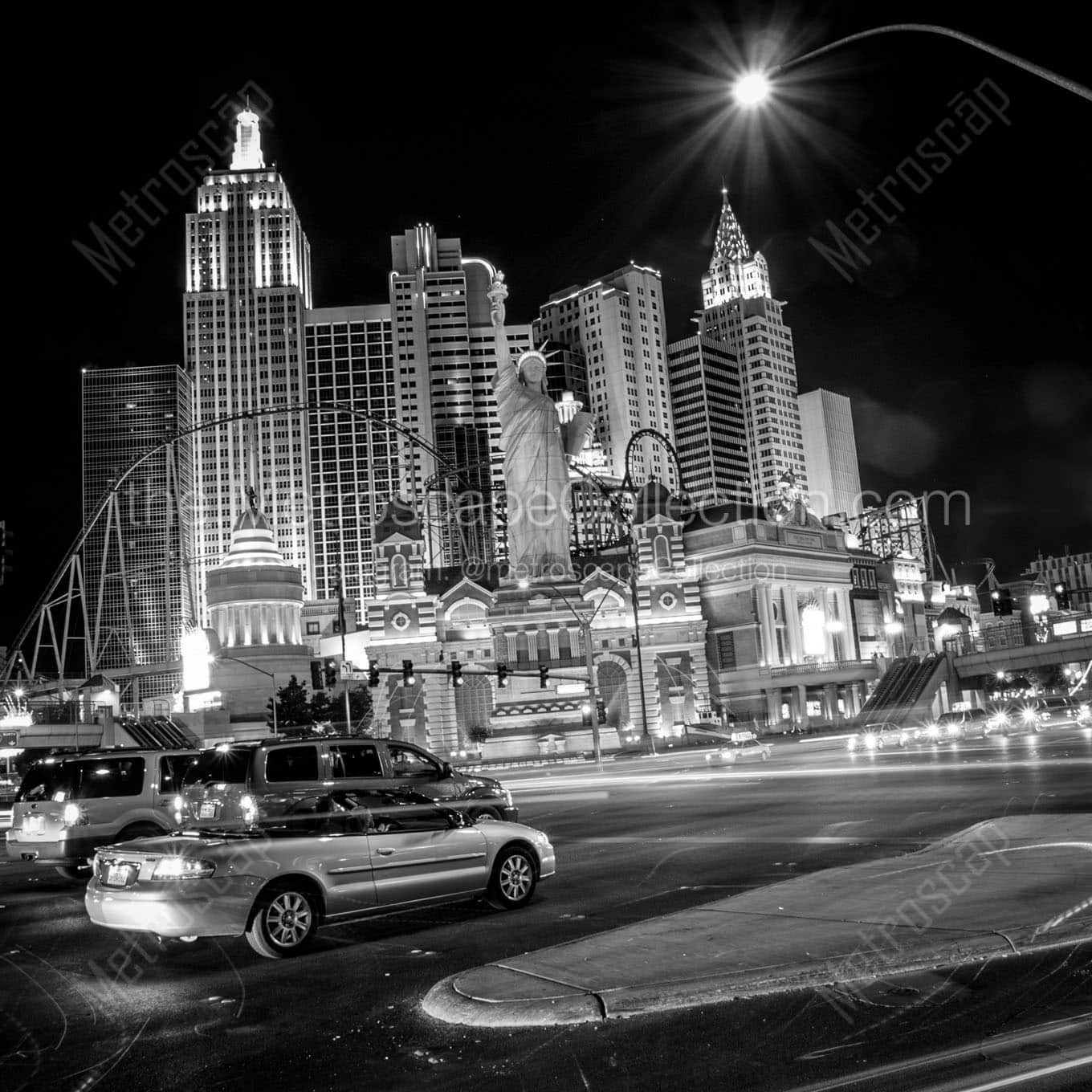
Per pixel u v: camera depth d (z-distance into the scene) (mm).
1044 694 127312
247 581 136000
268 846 13898
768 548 124125
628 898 16531
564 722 113000
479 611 119000
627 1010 10125
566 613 115750
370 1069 9164
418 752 21953
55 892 23516
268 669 130375
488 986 10945
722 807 31656
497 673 67312
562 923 14789
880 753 55781
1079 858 15766
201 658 126188
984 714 90375
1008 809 24359
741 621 122750
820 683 123812
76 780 24453
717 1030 9469
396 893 14703
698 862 19922
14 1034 11016
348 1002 11398
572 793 46062
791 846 21172
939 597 170875
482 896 15977
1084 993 9875
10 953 15641
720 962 11172
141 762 24656
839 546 137500
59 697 123562
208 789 19328
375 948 14102
